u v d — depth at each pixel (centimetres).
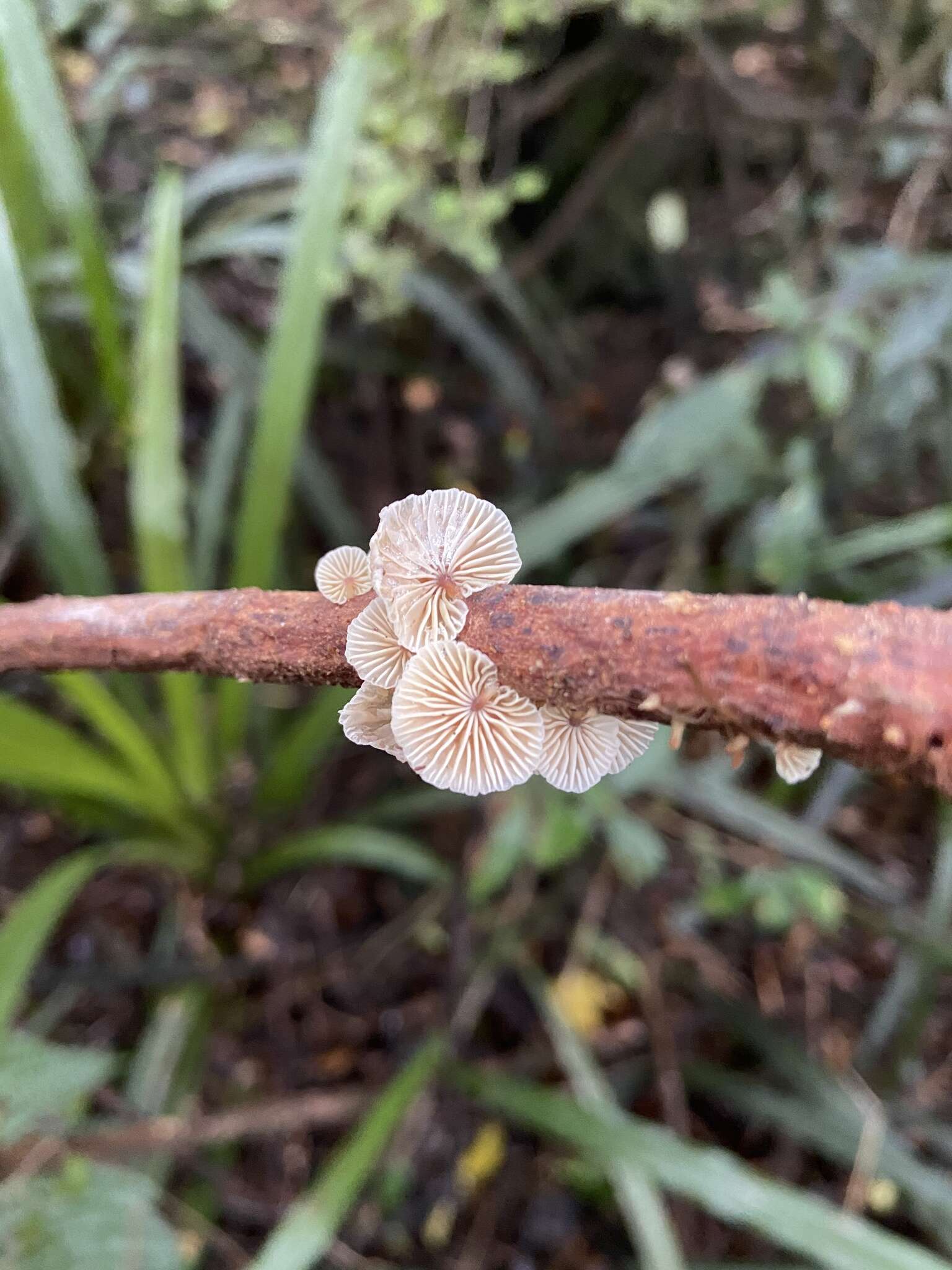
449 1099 20
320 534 25
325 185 16
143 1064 18
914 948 19
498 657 8
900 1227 19
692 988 21
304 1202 15
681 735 8
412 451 26
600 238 25
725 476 20
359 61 16
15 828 22
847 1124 18
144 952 21
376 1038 21
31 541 21
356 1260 18
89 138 21
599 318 27
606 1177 18
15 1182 13
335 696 18
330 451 26
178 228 15
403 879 22
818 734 7
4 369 15
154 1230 13
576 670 8
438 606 8
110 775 16
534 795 18
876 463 21
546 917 21
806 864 20
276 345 16
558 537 18
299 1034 21
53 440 16
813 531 19
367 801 23
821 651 7
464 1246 19
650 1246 15
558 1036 19
